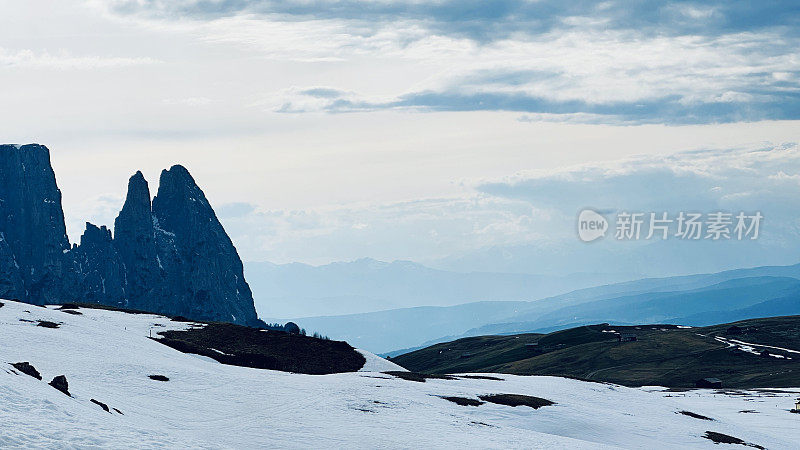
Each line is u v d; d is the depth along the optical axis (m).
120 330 133.75
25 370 65.38
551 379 124.50
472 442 75.44
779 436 119.50
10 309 130.25
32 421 42.84
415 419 83.31
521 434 82.25
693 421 109.69
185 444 45.78
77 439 40.62
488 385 110.94
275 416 82.19
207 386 94.44
